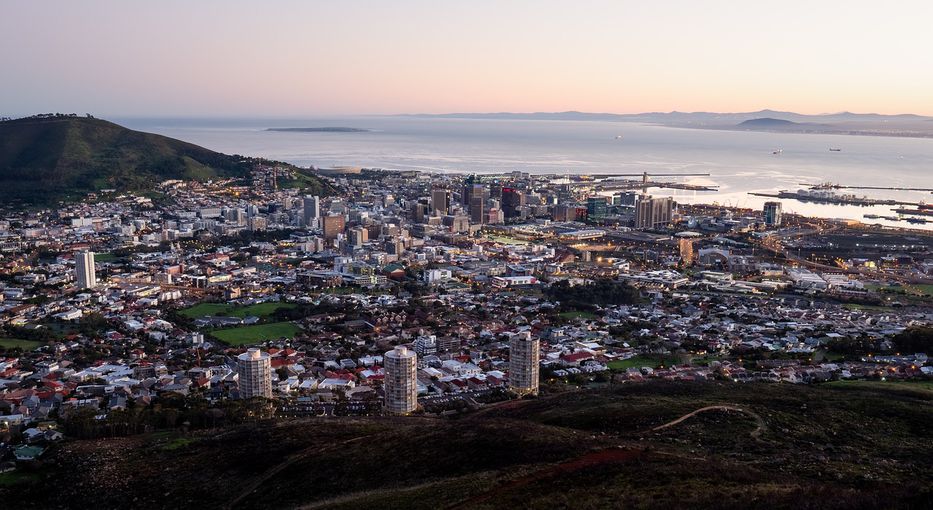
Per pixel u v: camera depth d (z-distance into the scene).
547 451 163.75
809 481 142.62
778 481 140.38
